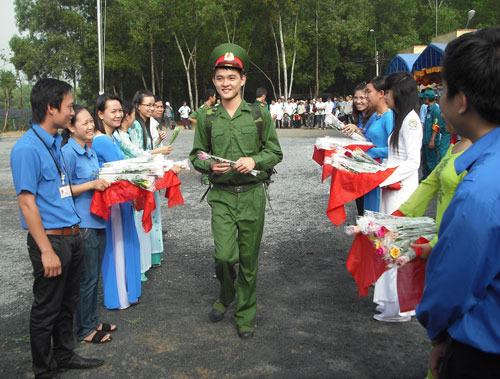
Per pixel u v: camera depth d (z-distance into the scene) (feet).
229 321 11.89
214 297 13.43
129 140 14.07
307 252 16.90
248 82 149.07
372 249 8.52
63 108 8.50
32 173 8.23
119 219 12.26
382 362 9.75
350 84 164.55
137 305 12.91
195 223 21.45
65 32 136.67
